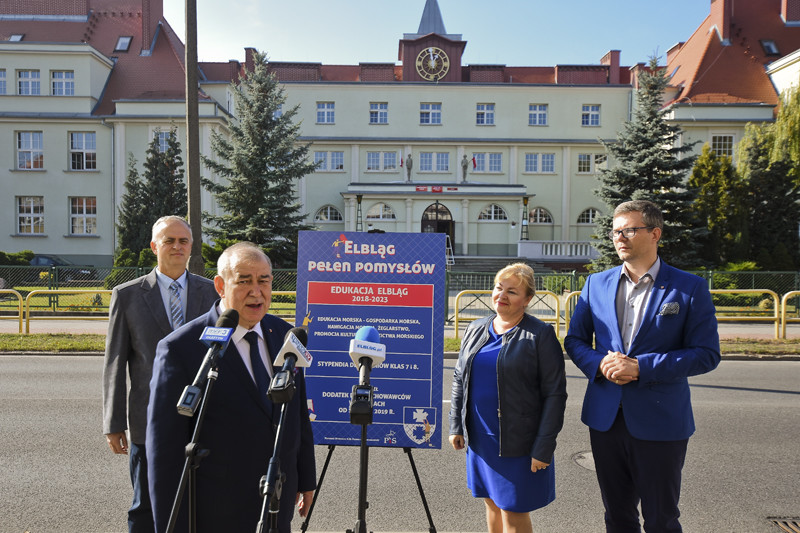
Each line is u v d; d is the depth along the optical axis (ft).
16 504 13.83
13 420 21.03
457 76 132.26
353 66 144.36
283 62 131.03
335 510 13.92
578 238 128.98
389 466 17.06
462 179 123.75
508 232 118.93
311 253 12.63
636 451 9.82
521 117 129.18
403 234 12.54
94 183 108.27
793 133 78.95
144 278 11.39
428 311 12.30
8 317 48.06
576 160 129.29
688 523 13.15
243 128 76.18
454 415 11.25
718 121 107.96
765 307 53.47
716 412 23.12
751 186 78.69
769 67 111.75
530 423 10.20
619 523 10.43
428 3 147.23
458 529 12.92
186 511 7.28
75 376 28.96
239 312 7.79
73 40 122.01
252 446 7.61
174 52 118.52
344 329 12.41
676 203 72.23
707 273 56.44
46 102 107.04
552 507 14.10
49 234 108.06
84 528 12.60
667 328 9.87
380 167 129.29
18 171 107.45
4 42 105.91
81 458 17.04
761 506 14.07
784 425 21.21
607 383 10.27
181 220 11.68
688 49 128.47
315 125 128.26
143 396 10.71
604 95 128.26
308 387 12.30
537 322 10.57
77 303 56.08
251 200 74.95
